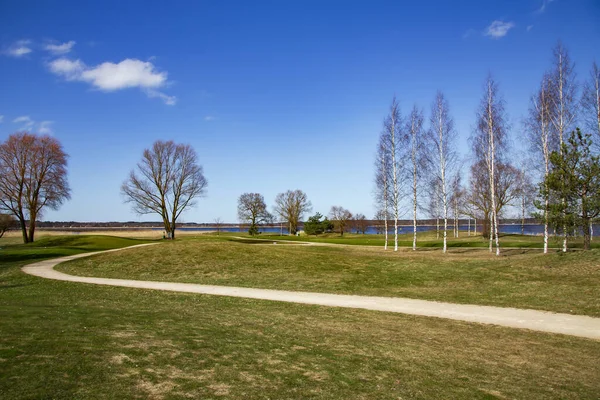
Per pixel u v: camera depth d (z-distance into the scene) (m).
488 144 31.55
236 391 6.38
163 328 10.17
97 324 9.92
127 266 25.78
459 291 18.95
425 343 10.43
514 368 8.66
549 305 15.40
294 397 6.36
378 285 20.81
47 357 7.02
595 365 8.99
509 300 16.55
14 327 8.95
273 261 27.27
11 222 58.66
